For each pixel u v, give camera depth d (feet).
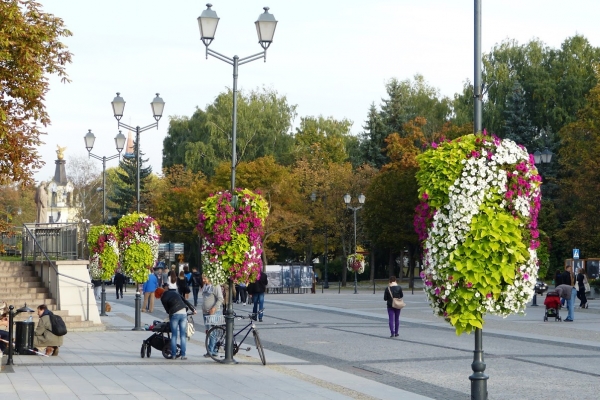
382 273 311.47
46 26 62.75
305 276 212.64
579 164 201.67
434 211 36.81
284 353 68.95
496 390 46.91
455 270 35.53
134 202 295.69
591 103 204.54
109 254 117.39
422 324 101.14
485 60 266.77
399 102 310.04
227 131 265.95
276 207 249.34
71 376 52.49
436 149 36.83
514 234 35.40
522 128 243.81
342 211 261.44
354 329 93.91
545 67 261.85
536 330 89.81
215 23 69.92
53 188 310.04
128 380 50.57
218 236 62.23
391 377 53.36
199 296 179.63
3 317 69.87
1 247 74.79
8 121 63.67
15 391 45.37
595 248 196.44
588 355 65.36
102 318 114.93
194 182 265.34
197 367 58.03
